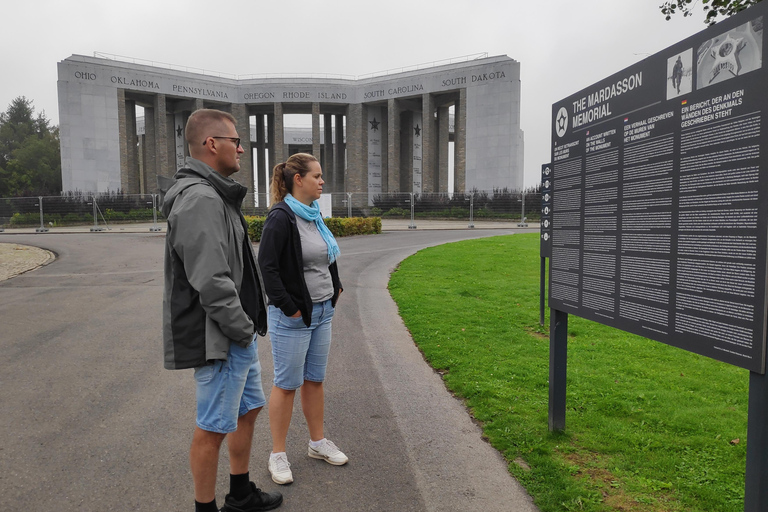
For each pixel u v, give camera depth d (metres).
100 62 38.97
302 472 2.99
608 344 5.68
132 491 2.77
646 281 2.49
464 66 40.22
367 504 2.65
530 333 6.15
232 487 2.55
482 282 9.65
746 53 1.90
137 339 6.04
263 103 44.47
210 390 2.18
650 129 2.46
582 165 3.06
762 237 1.84
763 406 1.89
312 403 3.08
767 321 1.84
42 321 6.96
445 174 48.00
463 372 4.66
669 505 2.59
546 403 3.93
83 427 3.61
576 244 3.13
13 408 3.95
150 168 45.16
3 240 20.64
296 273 2.78
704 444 3.21
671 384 4.38
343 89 44.22
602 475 2.89
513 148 38.97
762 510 1.92
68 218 30.86
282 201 2.88
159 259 14.07
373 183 45.91
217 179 2.19
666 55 2.33
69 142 38.28
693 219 2.18
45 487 2.80
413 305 7.66
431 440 3.40
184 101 44.03
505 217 34.19
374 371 4.84
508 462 3.08
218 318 2.03
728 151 1.99
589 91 2.98
